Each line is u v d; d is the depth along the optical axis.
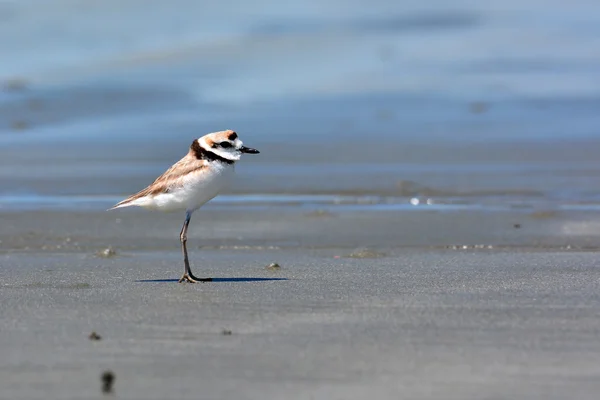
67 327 7.89
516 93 25.02
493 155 18.30
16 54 30.62
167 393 6.30
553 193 15.29
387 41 33.38
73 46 32.03
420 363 6.88
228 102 24.12
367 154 18.42
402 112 22.84
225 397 6.22
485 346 7.28
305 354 7.09
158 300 8.91
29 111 22.86
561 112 22.58
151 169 17.23
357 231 12.98
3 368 6.79
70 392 6.32
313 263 10.98
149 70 28.42
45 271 10.55
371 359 6.96
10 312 8.43
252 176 16.64
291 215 13.94
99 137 20.23
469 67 28.86
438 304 8.64
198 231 13.09
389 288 9.41
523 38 33.56
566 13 38.62
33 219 13.67
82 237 12.72
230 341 7.44
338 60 30.14
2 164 17.59
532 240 12.36
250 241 12.48
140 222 13.58
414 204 14.69
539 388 6.38
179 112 22.91
